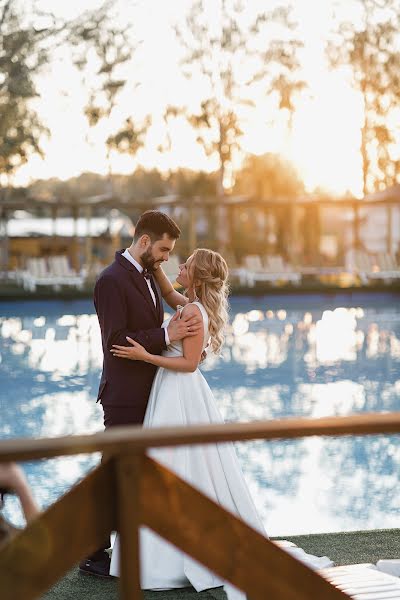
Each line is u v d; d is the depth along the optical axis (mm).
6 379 11438
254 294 22938
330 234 39688
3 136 29953
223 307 4285
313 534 4836
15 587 1899
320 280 28703
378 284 24375
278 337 15711
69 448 1808
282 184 37531
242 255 35094
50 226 35031
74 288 23062
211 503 2059
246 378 11508
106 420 4273
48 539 1913
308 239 33469
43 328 17250
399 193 28609
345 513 5723
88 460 7234
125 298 4168
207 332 4219
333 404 9727
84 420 8828
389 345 14641
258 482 6527
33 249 35781
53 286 24266
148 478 1999
